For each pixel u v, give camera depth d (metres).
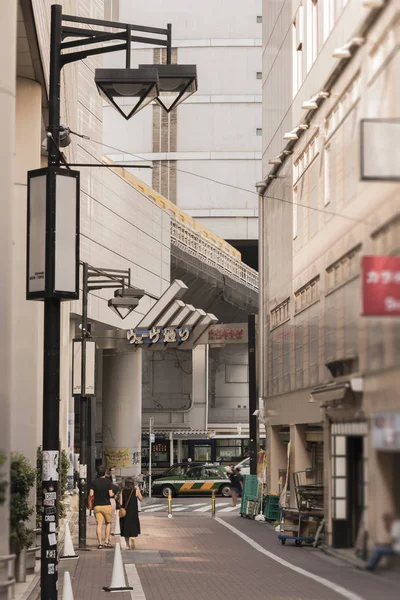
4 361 24.25
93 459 69.81
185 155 172.62
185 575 36.28
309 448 40.62
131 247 101.69
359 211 13.34
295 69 48.78
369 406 12.38
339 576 13.31
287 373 41.81
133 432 112.00
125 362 112.00
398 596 11.30
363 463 12.67
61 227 27.72
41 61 37.12
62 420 66.75
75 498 75.75
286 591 21.30
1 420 24.02
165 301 90.81
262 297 63.69
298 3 47.12
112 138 173.50
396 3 12.27
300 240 22.14
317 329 16.69
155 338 90.94
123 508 48.00
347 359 13.70
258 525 64.00
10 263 24.66
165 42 28.47
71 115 71.12
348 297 13.80
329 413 14.52
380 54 12.95
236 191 172.62
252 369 77.69
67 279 27.66
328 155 16.89
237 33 174.88
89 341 62.03
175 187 172.50
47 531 27.11
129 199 101.56
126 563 41.25
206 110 173.38
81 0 89.00
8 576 23.64
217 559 41.94
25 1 30.42
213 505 74.12
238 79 174.12
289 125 51.78
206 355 137.62
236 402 148.50
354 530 12.96
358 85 14.11
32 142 39.25
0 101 25.06
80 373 55.34
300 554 31.84
